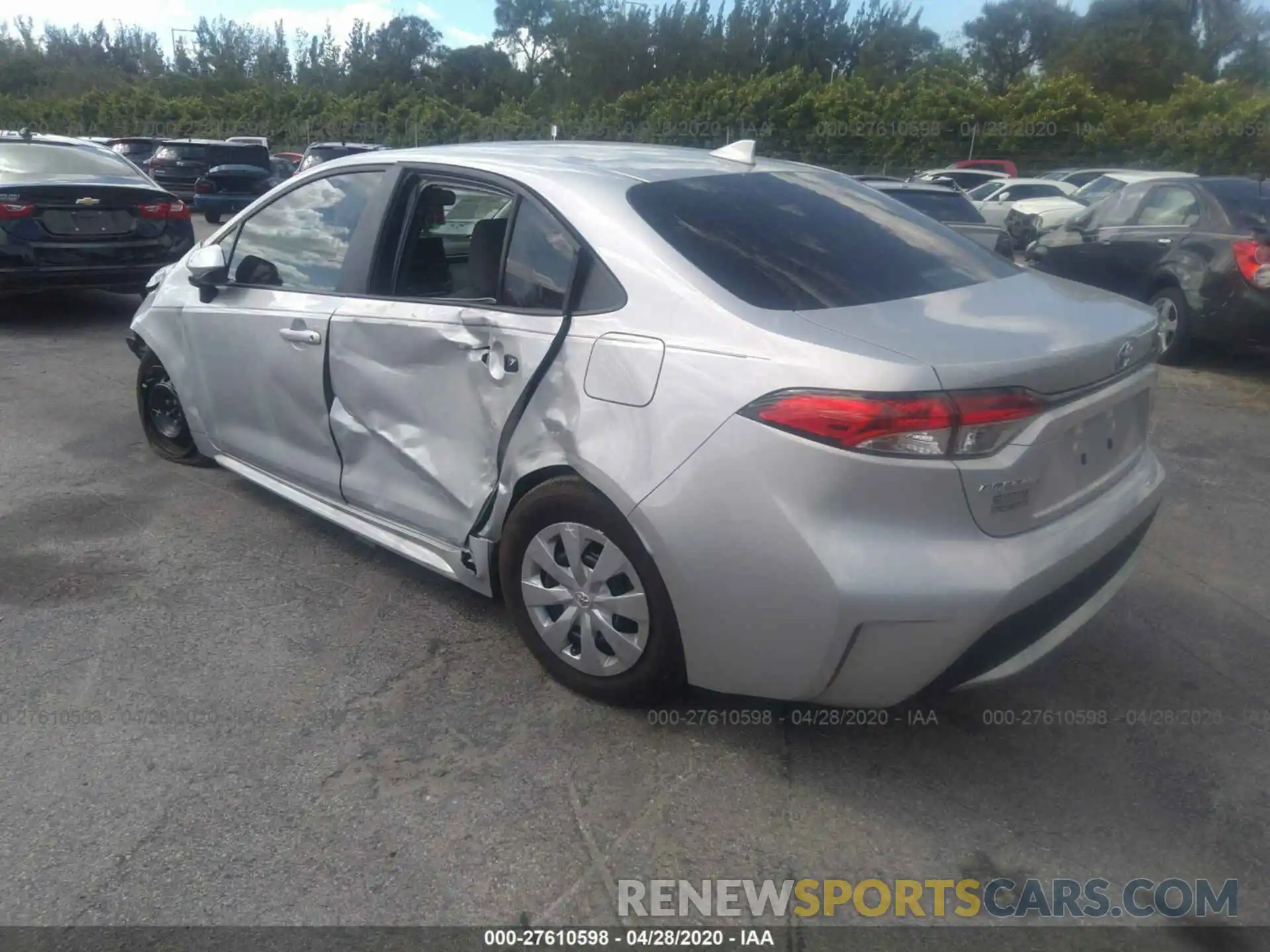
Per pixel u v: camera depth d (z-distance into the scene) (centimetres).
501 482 342
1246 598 428
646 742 322
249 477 472
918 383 262
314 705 342
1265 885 270
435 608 406
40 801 295
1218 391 771
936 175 2573
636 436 298
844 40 5222
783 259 319
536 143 415
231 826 286
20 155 924
